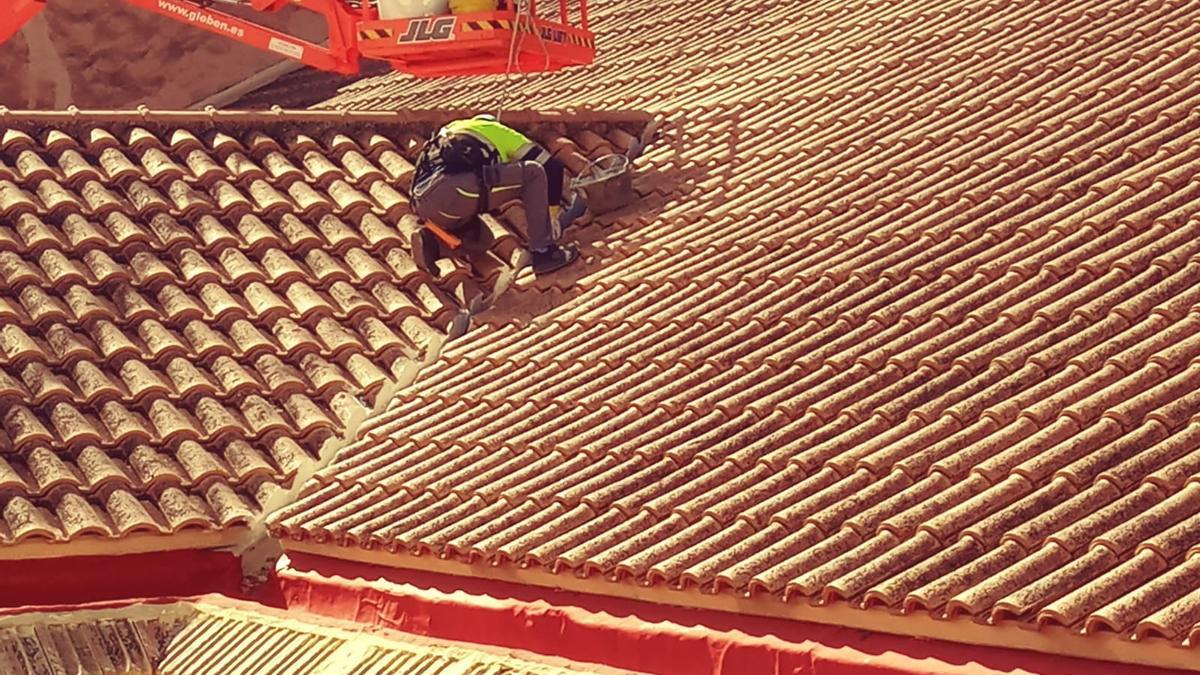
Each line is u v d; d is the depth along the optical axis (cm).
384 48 1354
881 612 720
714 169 1325
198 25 1452
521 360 1136
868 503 800
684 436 945
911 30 1473
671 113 1440
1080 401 809
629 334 1112
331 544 1006
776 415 925
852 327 997
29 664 954
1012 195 1084
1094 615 642
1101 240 977
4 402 1091
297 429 1122
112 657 976
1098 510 720
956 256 1032
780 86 1440
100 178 1289
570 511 912
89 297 1182
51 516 1023
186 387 1131
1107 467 748
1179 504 698
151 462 1068
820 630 750
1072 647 658
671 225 1259
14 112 1320
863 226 1124
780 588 754
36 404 1099
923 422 858
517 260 1264
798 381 959
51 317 1160
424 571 952
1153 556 670
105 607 1001
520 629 867
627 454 951
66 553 1012
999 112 1229
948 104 1273
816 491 832
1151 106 1141
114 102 2156
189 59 2186
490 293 1246
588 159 1370
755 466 884
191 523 1030
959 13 1470
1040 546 712
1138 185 1024
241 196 1303
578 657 834
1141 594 644
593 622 833
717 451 909
